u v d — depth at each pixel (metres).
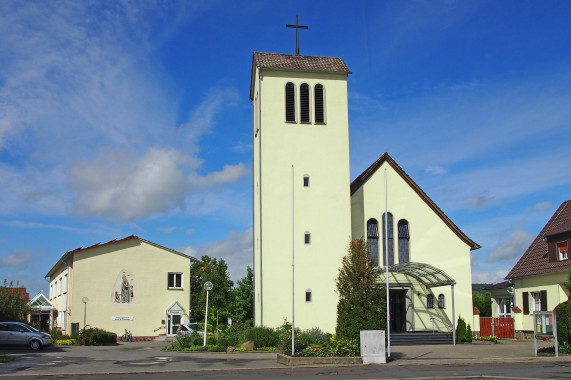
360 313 28.00
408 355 28.86
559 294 37.94
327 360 25.34
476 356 27.88
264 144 38.06
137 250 53.19
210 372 22.98
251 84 43.41
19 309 49.62
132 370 23.81
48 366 25.69
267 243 36.94
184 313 53.19
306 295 36.69
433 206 41.19
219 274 70.94
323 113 39.09
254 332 34.75
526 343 36.84
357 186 40.69
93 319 51.06
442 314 39.88
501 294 49.66
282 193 37.62
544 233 41.38
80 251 51.56
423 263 38.50
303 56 40.75
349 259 30.17
